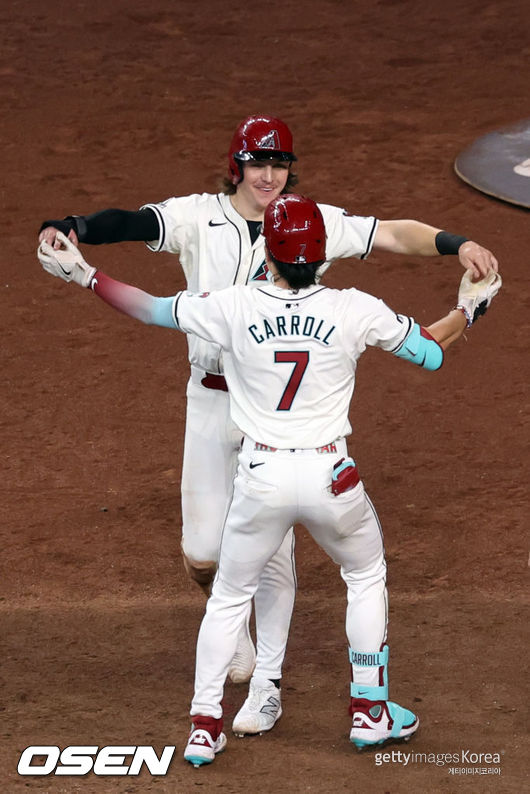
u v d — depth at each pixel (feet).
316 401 51.72
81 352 122.42
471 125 175.73
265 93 191.42
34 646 71.92
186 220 58.90
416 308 128.16
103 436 106.11
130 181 160.86
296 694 63.57
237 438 59.72
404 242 60.03
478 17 219.61
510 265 136.56
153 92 192.95
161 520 91.91
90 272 54.44
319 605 77.92
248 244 58.39
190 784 51.37
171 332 126.41
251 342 51.42
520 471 97.60
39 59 208.95
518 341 121.08
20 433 106.73
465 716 59.41
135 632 74.28
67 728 57.98
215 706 54.29
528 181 154.51
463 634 71.51
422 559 84.53
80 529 90.84
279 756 54.90
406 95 188.55
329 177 160.56
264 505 51.72
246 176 57.21
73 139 175.11
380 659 54.75
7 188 159.74
